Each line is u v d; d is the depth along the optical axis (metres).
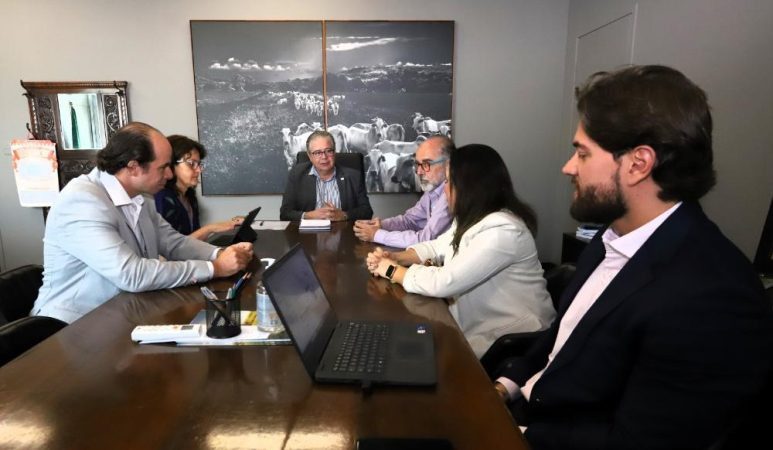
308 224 2.41
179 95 3.62
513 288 1.50
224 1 3.52
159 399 0.81
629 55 2.85
